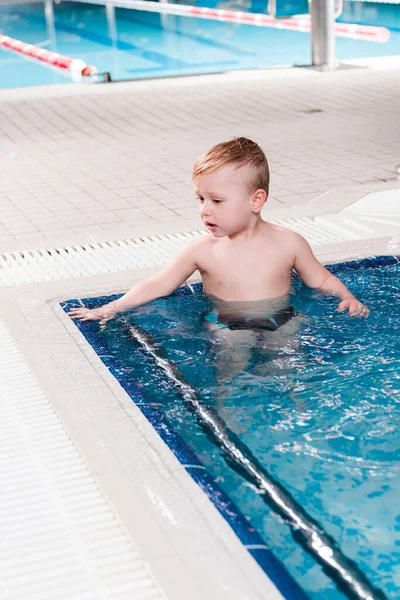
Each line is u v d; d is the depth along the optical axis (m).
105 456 1.52
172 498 1.37
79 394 1.78
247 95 6.21
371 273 2.44
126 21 12.82
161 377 1.81
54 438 1.63
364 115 5.29
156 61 9.27
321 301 2.16
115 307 2.23
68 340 2.07
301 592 1.14
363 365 1.79
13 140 5.05
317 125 5.06
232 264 2.18
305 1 12.83
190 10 11.28
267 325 2.02
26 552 1.28
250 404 1.65
